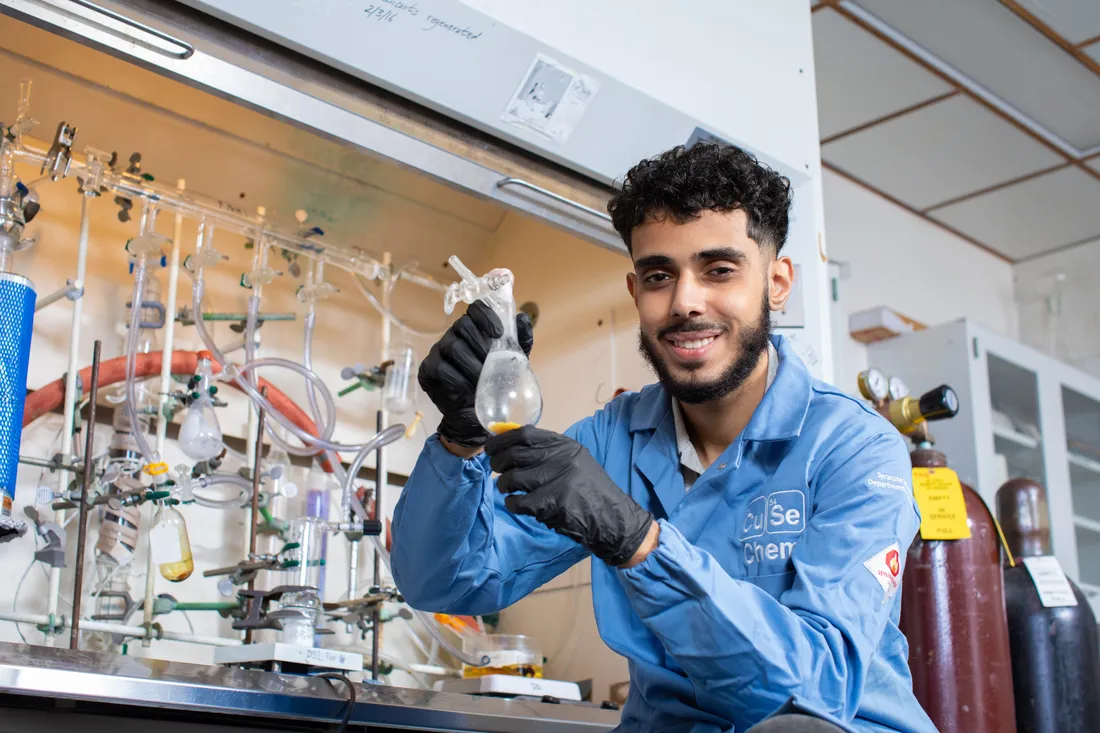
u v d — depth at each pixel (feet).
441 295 9.14
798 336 7.64
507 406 3.84
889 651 4.56
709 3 7.51
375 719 4.91
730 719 4.16
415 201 8.77
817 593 3.95
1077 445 13.25
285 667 5.35
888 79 11.43
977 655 6.91
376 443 6.93
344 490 6.71
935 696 6.86
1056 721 7.38
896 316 12.55
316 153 8.16
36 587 6.39
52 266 6.93
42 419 6.66
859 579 4.07
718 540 4.60
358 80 5.93
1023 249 15.44
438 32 5.77
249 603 6.06
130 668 4.28
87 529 6.34
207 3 5.25
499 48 6.01
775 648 3.65
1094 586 12.98
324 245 7.22
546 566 5.22
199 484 6.44
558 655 7.94
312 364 8.16
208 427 6.45
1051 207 14.15
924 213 14.39
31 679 3.83
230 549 7.34
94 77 7.14
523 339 4.25
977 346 12.03
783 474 4.58
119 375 6.73
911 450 7.65
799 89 8.10
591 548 3.74
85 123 7.23
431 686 7.69
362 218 8.61
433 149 6.24
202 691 4.30
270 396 7.39
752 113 7.59
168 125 7.53
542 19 6.19
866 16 10.39
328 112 5.82
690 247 4.39
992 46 10.85
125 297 7.21
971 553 7.08
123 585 6.52
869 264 13.48
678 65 7.09
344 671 5.71
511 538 5.08
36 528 6.07
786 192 4.75
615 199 4.74
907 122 12.23
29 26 6.79
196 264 6.72
